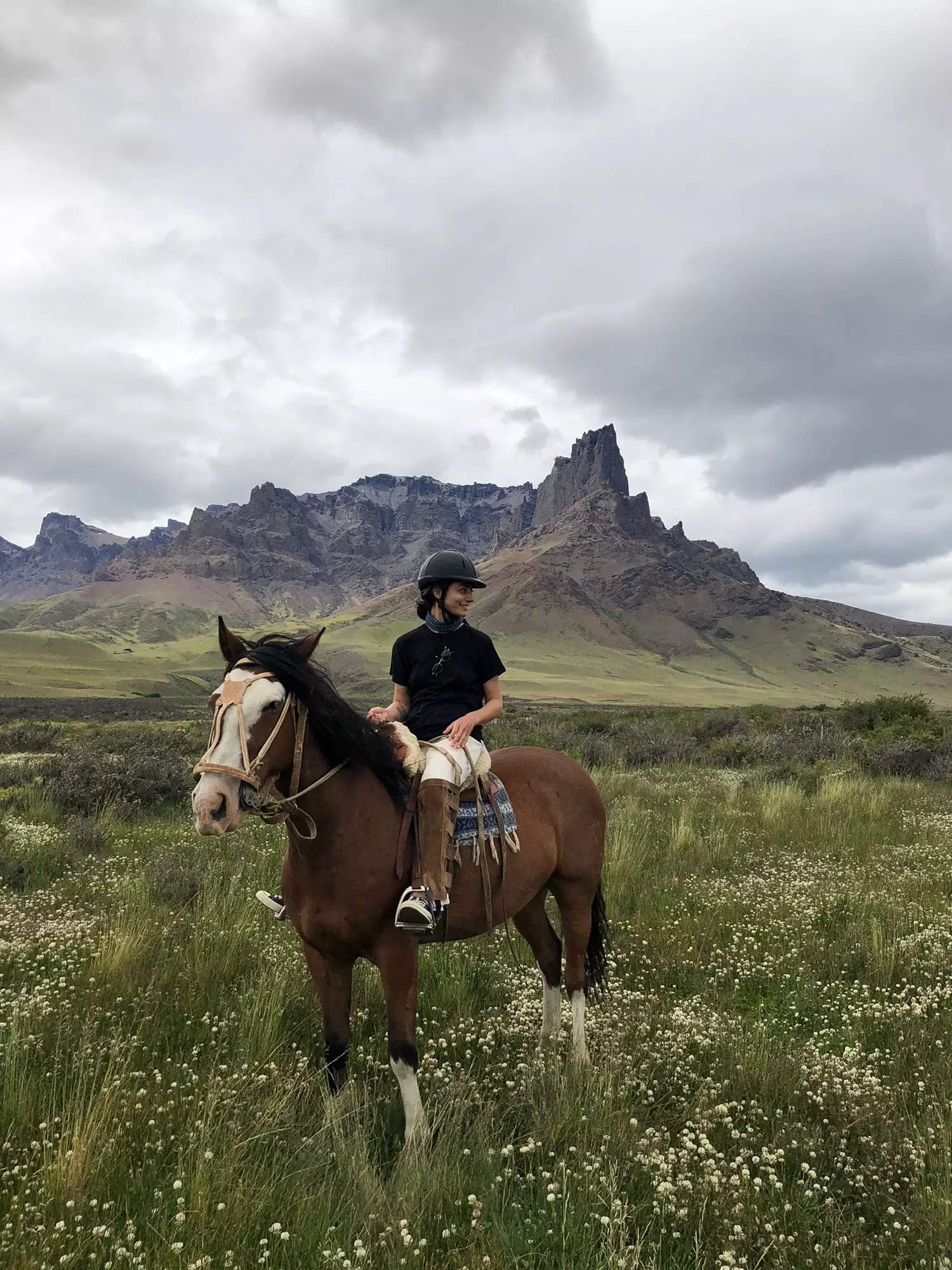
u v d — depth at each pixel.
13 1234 2.68
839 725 26.48
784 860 9.12
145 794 13.32
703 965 6.10
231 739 3.39
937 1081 4.18
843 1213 3.20
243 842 9.97
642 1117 3.80
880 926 6.56
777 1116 3.77
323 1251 2.70
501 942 6.32
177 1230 2.71
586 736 24.06
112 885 7.64
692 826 10.86
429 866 3.69
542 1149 3.38
